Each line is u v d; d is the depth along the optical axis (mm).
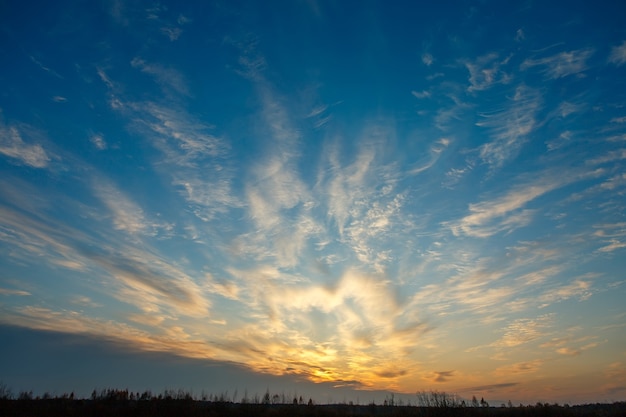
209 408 53469
